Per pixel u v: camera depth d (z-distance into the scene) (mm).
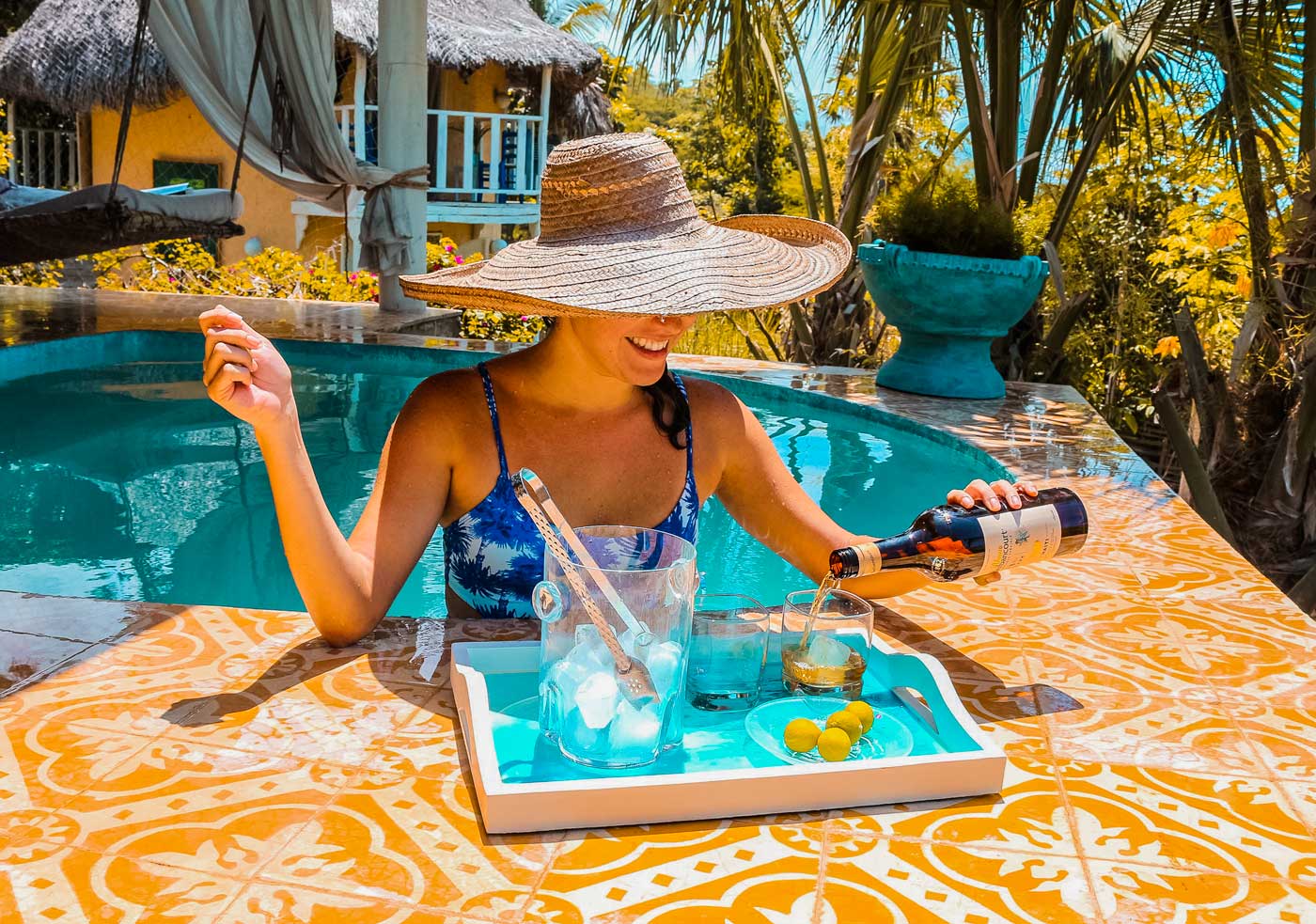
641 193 1517
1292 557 4164
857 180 6285
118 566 3010
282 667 1427
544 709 1197
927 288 4500
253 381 1332
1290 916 989
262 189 13602
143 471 3945
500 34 13391
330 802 1106
